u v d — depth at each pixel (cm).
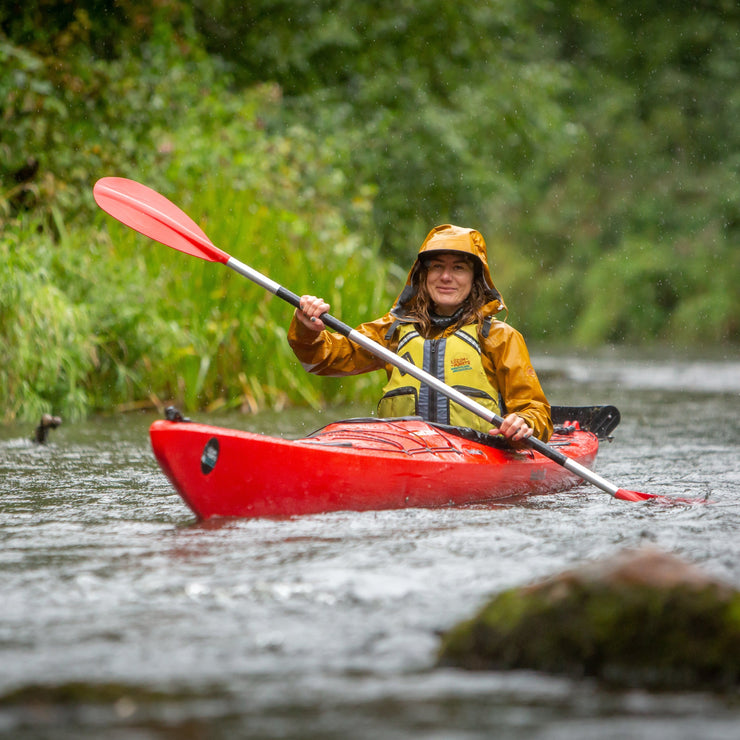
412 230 4734
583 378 4312
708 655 725
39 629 841
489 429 1595
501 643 761
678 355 6266
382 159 4578
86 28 3641
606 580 761
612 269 8088
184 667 757
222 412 2839
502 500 1520
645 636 736
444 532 1227
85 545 1159
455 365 1590
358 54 4791
